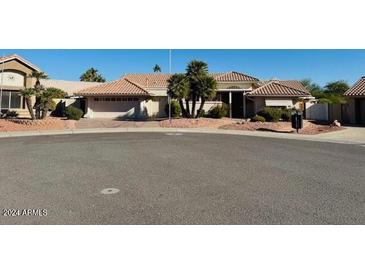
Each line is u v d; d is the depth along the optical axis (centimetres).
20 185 814
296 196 720
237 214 605
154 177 905
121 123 3048
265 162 1158
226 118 3428
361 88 2983
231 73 4272
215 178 895
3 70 3152
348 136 2166
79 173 955
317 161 1190
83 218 587
